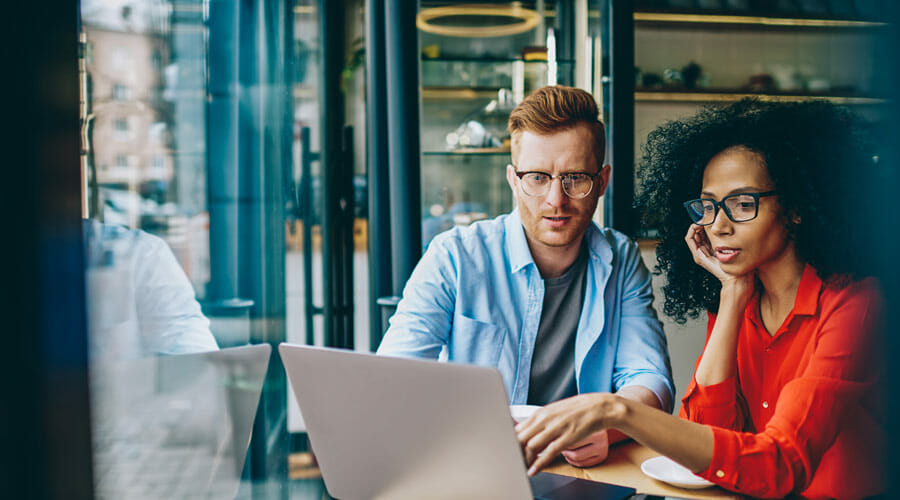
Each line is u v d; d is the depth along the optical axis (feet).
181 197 5.68
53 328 1.99
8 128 1.90
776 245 4.03
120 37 4.72
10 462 1.91
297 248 8.11
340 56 8.43
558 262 5.16
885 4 1.51
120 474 3.71
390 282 8.09
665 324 8.44
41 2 1.94
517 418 3.64
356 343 8.61
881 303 1.74
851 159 3.75
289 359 2.94
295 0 8.14
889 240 1.69
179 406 3.74
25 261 1.94
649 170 4.99
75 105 2.04
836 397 3.27
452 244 5.32
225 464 3.50
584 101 4.76
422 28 9.78
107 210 4.47
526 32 9.77
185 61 5.74
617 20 7.86
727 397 4.07
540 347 5.21
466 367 2.45
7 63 1.89
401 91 7.61
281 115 7.79
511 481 2.52
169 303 4.91
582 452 3.53
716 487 3.22
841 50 11.39
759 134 4.15
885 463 1.77
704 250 4.40
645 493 3.14
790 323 3.93
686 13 11.42
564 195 4.77
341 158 8.39
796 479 3.13
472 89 9.12
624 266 5.26
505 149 9.19
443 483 2.68
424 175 9.20
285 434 7.56
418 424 2.65
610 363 5.08
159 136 5.26
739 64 11.92
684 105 11.38
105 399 3.90
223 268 6.61
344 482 2.98
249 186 6.94
